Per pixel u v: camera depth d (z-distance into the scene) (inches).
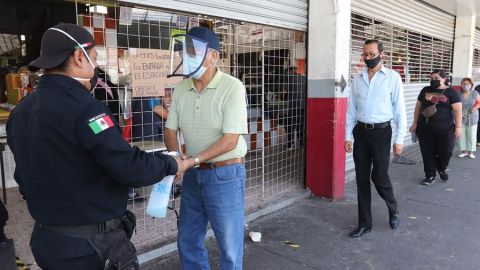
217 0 149.9
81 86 65.7
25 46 306.3
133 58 129.9
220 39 167.3
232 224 99.5
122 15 130.9
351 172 246.8
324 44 192.9
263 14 172.2
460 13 409.7
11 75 222.5
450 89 228.8
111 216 67.9
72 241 65.3
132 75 130.5
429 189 223.1
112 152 62.4
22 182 67.8
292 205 192.5
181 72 101.8
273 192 201.0
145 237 143.9
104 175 66.2
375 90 149.5
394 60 316.2
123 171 63.7
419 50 360.8
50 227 66.3
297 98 207.0
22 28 302.7
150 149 144.7
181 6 137.2
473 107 302.2
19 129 66.6
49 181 63.5
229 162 98.5
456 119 229.3
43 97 63.9
